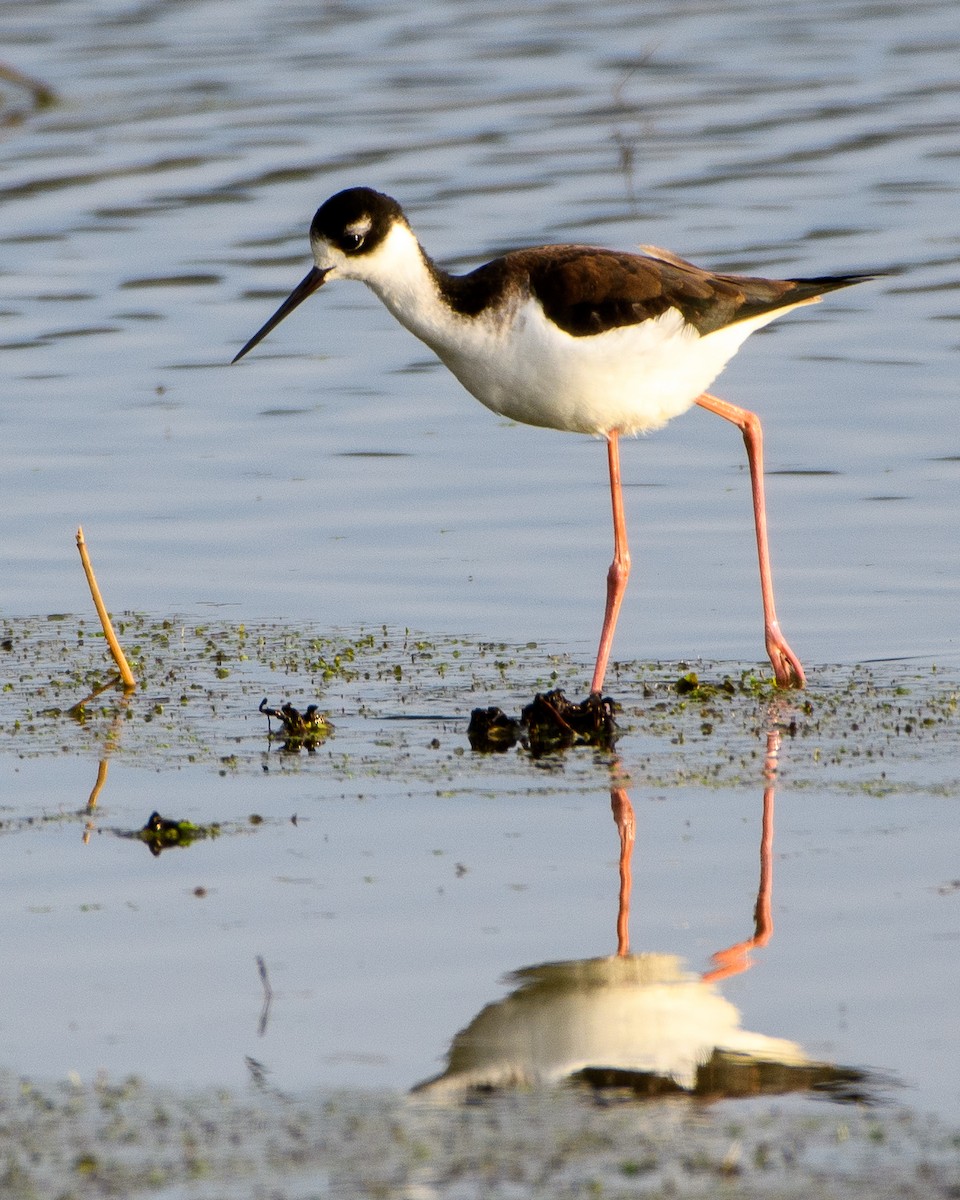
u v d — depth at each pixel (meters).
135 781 10.65
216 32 29.94
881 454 16.42
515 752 11.07
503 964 8.26
